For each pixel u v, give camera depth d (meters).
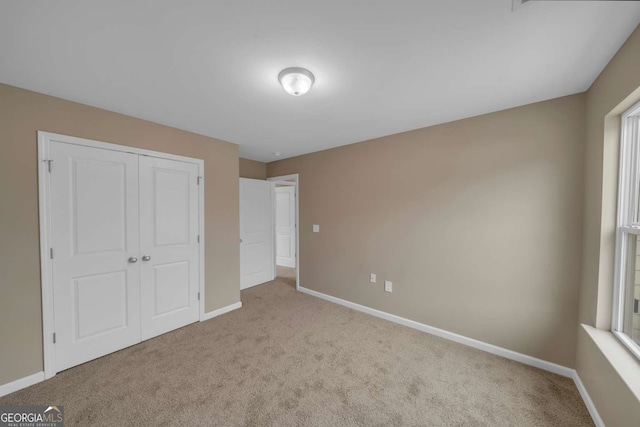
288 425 1.46
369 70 1.57
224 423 1.48
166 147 2.58
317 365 2.03
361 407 1.60
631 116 1.44
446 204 2.45
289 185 5.77
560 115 1.90
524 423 1.48
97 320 2.13
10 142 1.73
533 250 2.01
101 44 1.31
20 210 1.77
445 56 1.42
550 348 1.96
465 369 1.98
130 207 2.32
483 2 1.04
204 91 1.84
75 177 2.01
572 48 1.33
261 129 2.71
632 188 1.46
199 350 2.26
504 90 1.80
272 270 4.61
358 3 1.06
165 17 1.13
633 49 1.19
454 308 2.42
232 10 1.09
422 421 1.50
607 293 1.58
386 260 2.92
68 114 1.97
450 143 2.42
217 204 3.05
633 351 1.34
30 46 1.32
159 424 1.47
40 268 1.85
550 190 1.94
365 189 3.11
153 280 2.49
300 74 1.55
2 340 1.70
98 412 1.55
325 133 2.84
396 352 2.22
